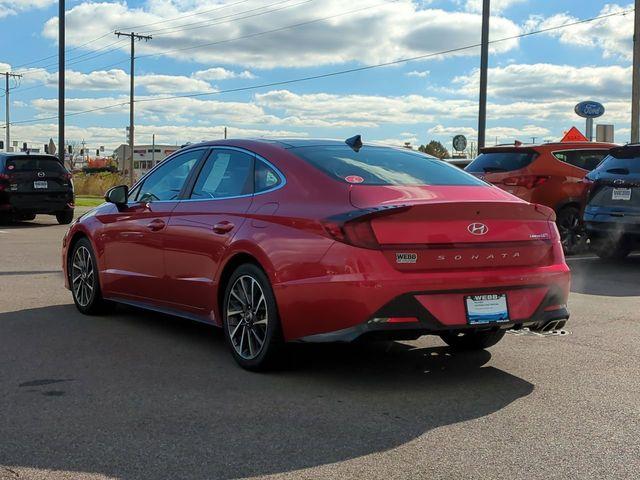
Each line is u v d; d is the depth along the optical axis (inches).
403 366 204.8
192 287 218.2
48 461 134.8
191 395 174.9
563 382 190.4
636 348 227.8
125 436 147.5
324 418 159.8
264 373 194.9
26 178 685.3
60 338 233.1
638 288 345.7
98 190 1795.0
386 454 139.6
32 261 418.9
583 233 452.1
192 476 128.8
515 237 186.1
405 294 170.6
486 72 928.9
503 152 474.9
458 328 175.3
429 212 175.0
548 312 190.2
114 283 256.8
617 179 402.9
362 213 171.0
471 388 184.2
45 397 172.1
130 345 225.0
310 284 176.2
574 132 784.3
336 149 210.5
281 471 131.3
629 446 145.1
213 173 224.2
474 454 140.1
